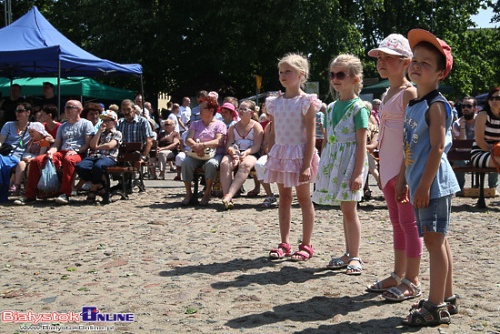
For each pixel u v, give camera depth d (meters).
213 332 3.88
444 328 3.86
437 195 3.77
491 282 5.02
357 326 3.95
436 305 3.91
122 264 5.79
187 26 30.69
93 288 4.97
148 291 4.86
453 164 11.22
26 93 21.86
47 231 7.66
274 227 7.81
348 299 4.58
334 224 8.06
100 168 10.28
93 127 10.76
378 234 7.30
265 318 4.15
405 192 4.12
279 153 5.79
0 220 8.59
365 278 5.19
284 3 29.06
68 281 5.21
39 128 10.95
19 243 6.91
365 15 35.97
